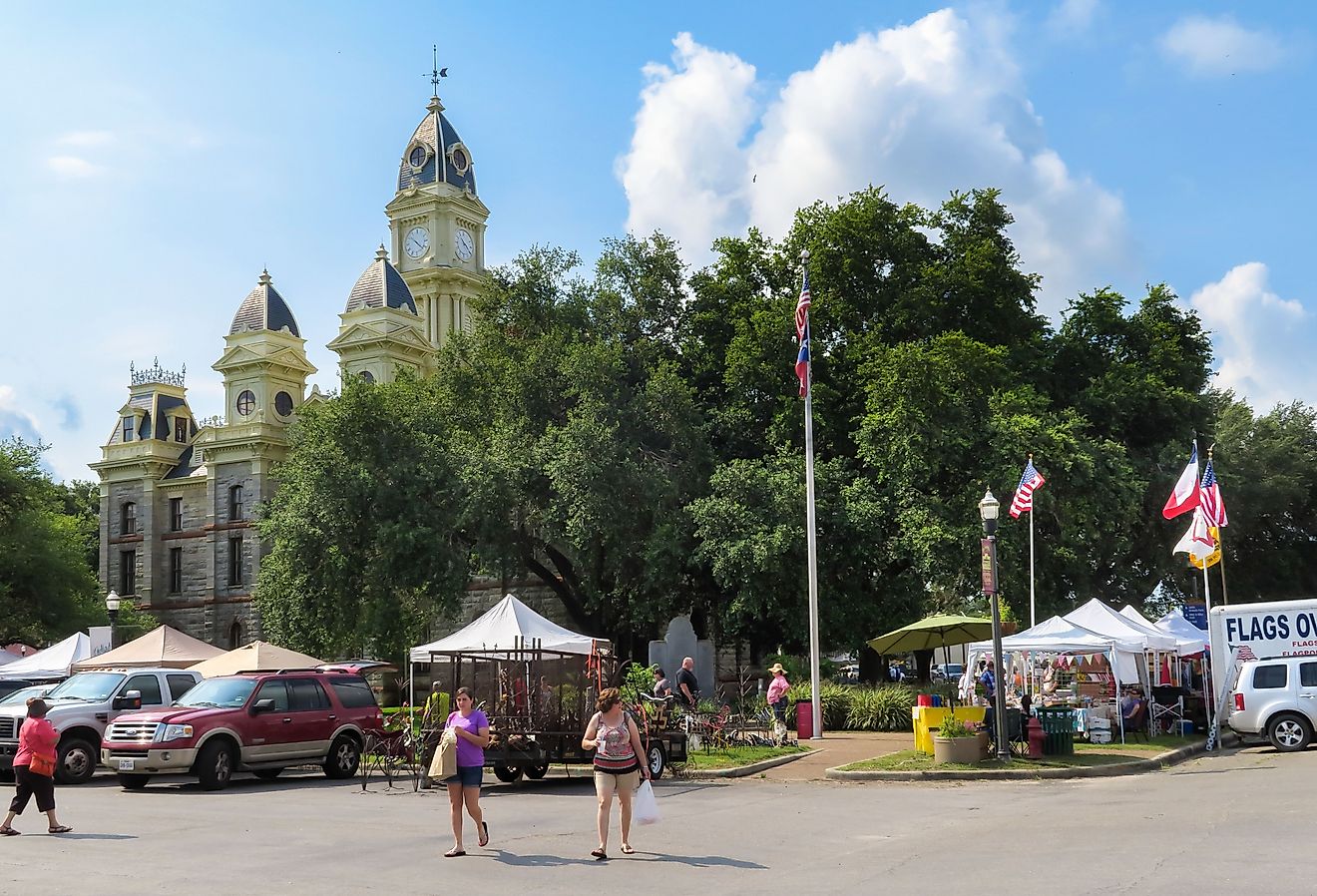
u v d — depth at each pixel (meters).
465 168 85.81
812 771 24.95
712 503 40.50
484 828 14.39
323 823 17.45
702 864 13.02
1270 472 64.12
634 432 45.25
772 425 45.94
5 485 53.16
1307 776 20.44
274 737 24.45
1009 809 17.92
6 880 12.38
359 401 44.72
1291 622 29.00
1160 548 50.41
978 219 48.66
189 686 28.25
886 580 41.22
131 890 11.74
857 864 12.87
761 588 39.22
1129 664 31.67
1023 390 43.69
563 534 43.78
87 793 22.88
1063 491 40.03
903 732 33.69
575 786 22.97
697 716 29.23
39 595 53.38
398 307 71.19
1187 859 12.13
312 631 44.66
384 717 29.12
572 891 11.39
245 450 71.44
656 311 51.22
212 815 18.62
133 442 77.44
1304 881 10.66
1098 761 24.45
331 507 43.59
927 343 43.81
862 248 45.97
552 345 47.50
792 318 44.28
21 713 25.28
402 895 11.31
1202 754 27.83
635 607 43.59
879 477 40.66
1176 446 48.28
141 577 75.62
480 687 24.41
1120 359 51.41
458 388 50.25
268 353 71.94
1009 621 37.97
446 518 44.38
